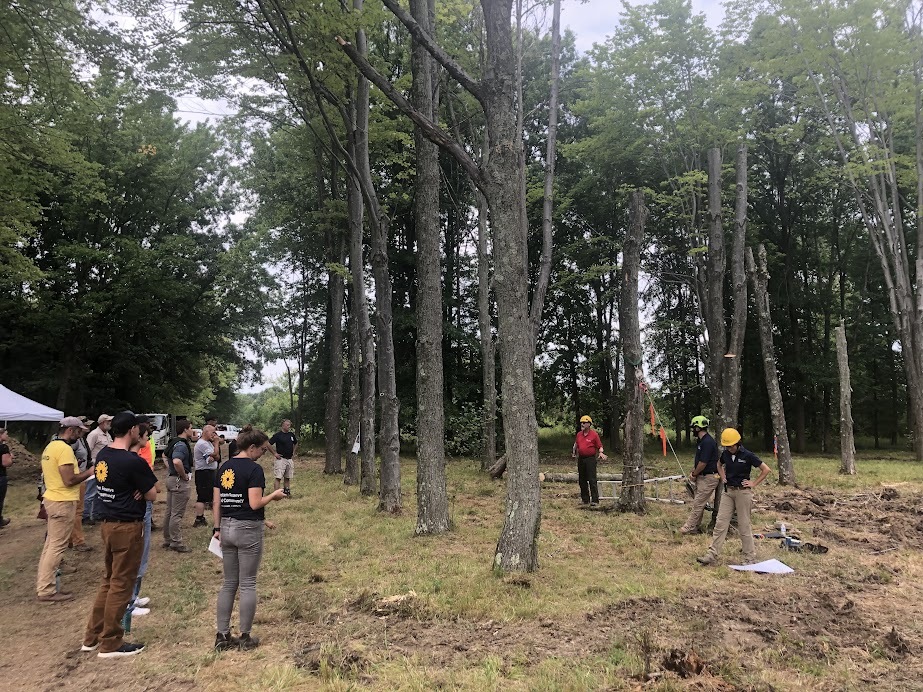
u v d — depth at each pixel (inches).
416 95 384.5
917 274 799.1
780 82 963.3
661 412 1136.2
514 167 275.0
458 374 1112.2
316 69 413.7
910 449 1165.7
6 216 573.0
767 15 761.0
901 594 233.1
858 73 746.8
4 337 957.2
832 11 713.0
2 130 491.5
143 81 410.6
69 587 263.4
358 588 241.8
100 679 167.3
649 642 177.5
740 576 257.8
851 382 1086.4
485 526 373.7
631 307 427.8
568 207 1023.0
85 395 1028.5
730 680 154.9
